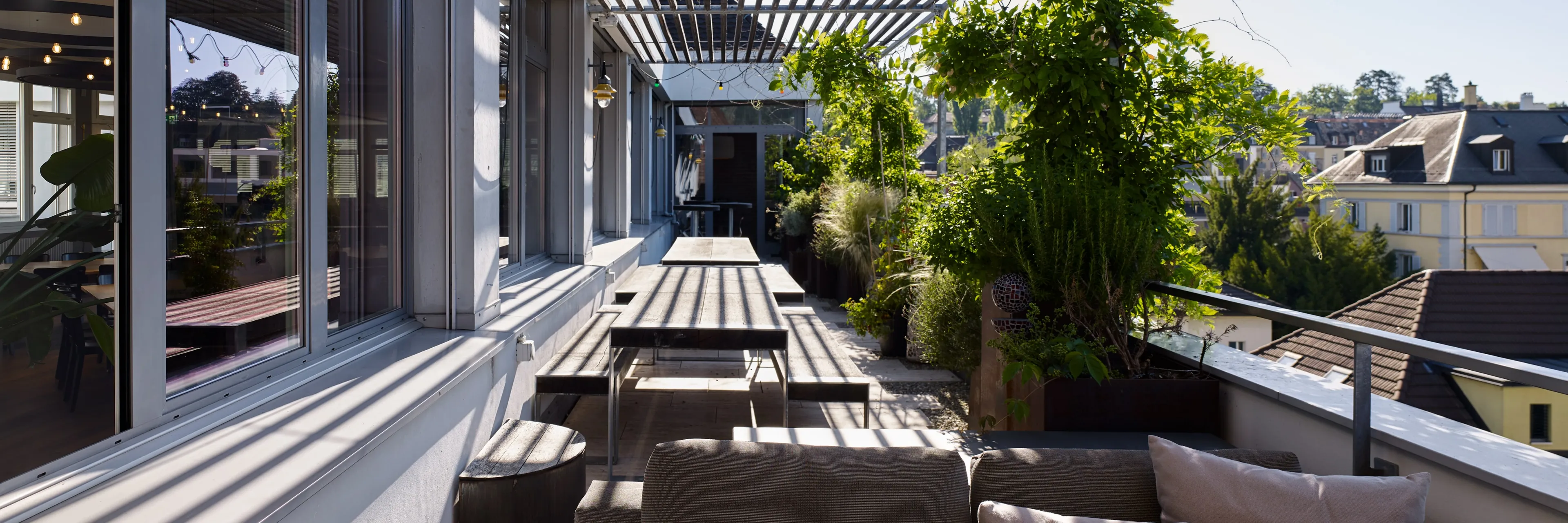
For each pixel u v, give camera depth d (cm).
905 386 574
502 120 503
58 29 165
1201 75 377
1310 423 246
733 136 1514
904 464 196
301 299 262
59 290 167
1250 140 388
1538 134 1989
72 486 161
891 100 753
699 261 698
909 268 635
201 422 204
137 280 185
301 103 259
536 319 397
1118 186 362
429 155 347
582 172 638
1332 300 2200
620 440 441
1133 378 306
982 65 378
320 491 181
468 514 272
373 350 302
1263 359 315
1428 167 2033
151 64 187
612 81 876
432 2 344
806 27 802
